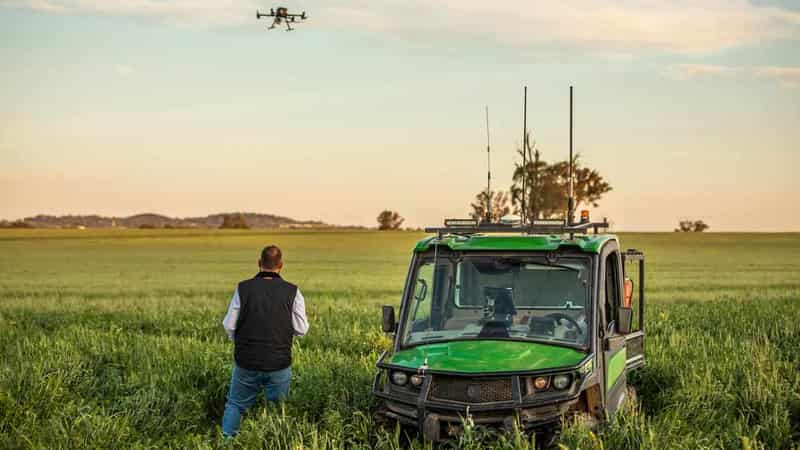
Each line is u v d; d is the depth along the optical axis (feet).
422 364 26.40
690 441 26.16
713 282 143.95
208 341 53.78
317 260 241.35
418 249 29.50
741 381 35.86
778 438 28.58
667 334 59.11
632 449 24.93
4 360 44.37
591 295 27.73
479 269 28.76
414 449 25.46
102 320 74.08
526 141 36.65
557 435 24.98
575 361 26.13
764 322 66.23
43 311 84.02
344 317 71.26
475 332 28.35
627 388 35.14
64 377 36.55
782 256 252.62
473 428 24.73
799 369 42.09
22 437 28.02
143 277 168.55
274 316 31.68
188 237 413.59
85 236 419.54
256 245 342.03
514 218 32.58
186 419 32.22
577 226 30.86
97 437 27.89
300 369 39.42
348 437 27.78
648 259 236.43
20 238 396.16
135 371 40.98
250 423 28.27
